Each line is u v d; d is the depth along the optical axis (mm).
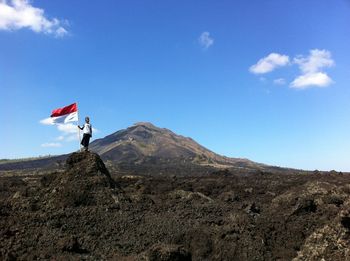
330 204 29734
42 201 30984
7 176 73875
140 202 32531
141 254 24062
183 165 122250
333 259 21734
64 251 23953
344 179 46156
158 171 100375
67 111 35281
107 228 27781
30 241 24453
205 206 33938
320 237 23234
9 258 22031
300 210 29359
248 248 25156
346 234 22422
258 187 50438
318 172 58500
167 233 27562
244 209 33656
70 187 31453
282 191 45844
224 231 26359
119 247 25406
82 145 34875
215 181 57781
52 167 103188
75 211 29109
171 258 23531
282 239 26438
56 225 26750
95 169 33000
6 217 27188
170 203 34500
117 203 31016
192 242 26375
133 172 92750
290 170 126375
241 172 103562
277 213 30859
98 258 23750
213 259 25141
